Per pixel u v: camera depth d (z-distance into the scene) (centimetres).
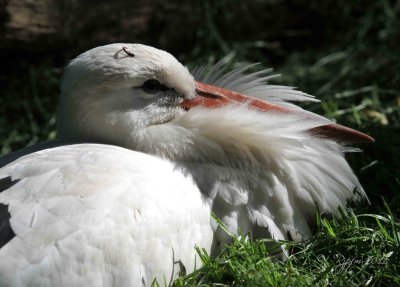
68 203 680
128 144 811
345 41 1505
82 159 727
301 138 831
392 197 966
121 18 1324
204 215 758
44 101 1313
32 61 1302
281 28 1482
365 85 1344
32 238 654
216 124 818
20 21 1238
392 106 1236
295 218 835
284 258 802
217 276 737
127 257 679
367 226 856
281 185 821
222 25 1427
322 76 1395
